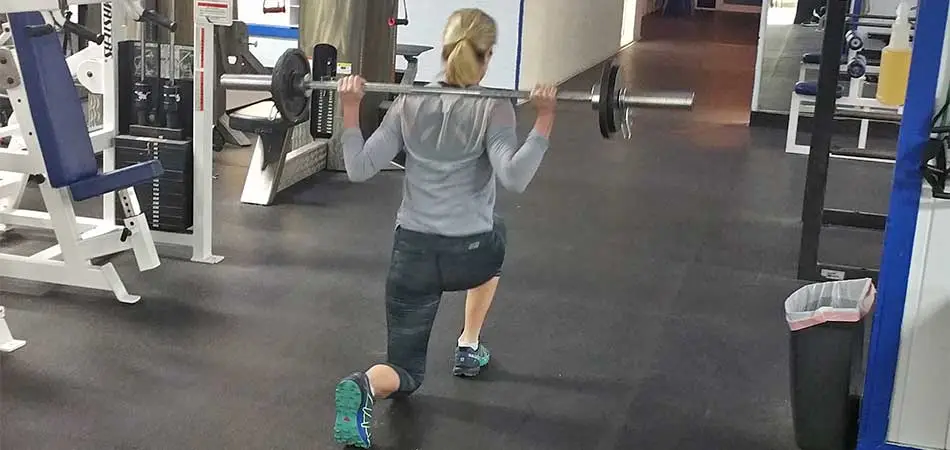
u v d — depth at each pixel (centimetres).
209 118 448
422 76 884
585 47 1119
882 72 428
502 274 453
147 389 330
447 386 341
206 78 443
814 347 292
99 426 305
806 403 298
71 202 400
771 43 830
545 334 388
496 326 393
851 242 523
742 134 807
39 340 363
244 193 557
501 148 280
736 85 1052
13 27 364
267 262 461
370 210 555
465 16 290
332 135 573
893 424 285
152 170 408
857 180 656
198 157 450
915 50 257
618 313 412
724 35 1502
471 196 291
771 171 680
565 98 278
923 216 267
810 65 782
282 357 359
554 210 564
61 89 380
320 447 298
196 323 386
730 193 616
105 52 454
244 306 405
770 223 552
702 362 367
